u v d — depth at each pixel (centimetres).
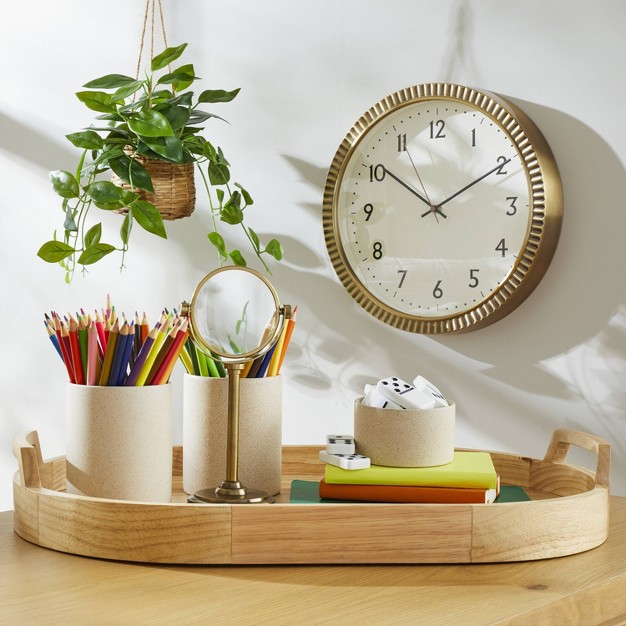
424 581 93
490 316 153
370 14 171
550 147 150
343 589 90
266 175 184
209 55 190
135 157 146
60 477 130
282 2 181
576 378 149
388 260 166
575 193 148
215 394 123
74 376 115
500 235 153
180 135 148
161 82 142
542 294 152
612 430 145
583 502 104
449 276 159
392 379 122
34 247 213
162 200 152
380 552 99
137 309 201
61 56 208
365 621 81
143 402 113
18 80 214
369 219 168
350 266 170
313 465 145
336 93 175
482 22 157
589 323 147
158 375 116
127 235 151
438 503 111
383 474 113
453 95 156
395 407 117
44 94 211
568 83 149
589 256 147
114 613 83
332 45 176
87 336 113
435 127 160
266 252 172
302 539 98
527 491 134
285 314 120
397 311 164
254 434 124
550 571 97
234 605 85
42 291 213
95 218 205
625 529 117
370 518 99
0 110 216
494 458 140
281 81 182
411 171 163
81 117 206
